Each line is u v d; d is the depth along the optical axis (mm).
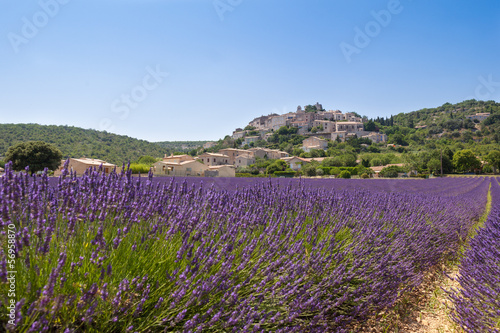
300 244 2703
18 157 34500
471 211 9016
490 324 2617
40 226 1683
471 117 155000
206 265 1985
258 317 1948
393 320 3033
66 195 2043
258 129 171875
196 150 133250
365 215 4613
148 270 1920
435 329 2904
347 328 2506
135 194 2648
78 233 1954
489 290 2973
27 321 1304
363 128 151375
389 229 4195
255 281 2217
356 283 2844
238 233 2807
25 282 1517
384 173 58562
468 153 76312
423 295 3775
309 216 3990
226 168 56656
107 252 1896
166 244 2176
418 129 155625
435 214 6406
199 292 1749
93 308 1493
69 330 1349
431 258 4562
